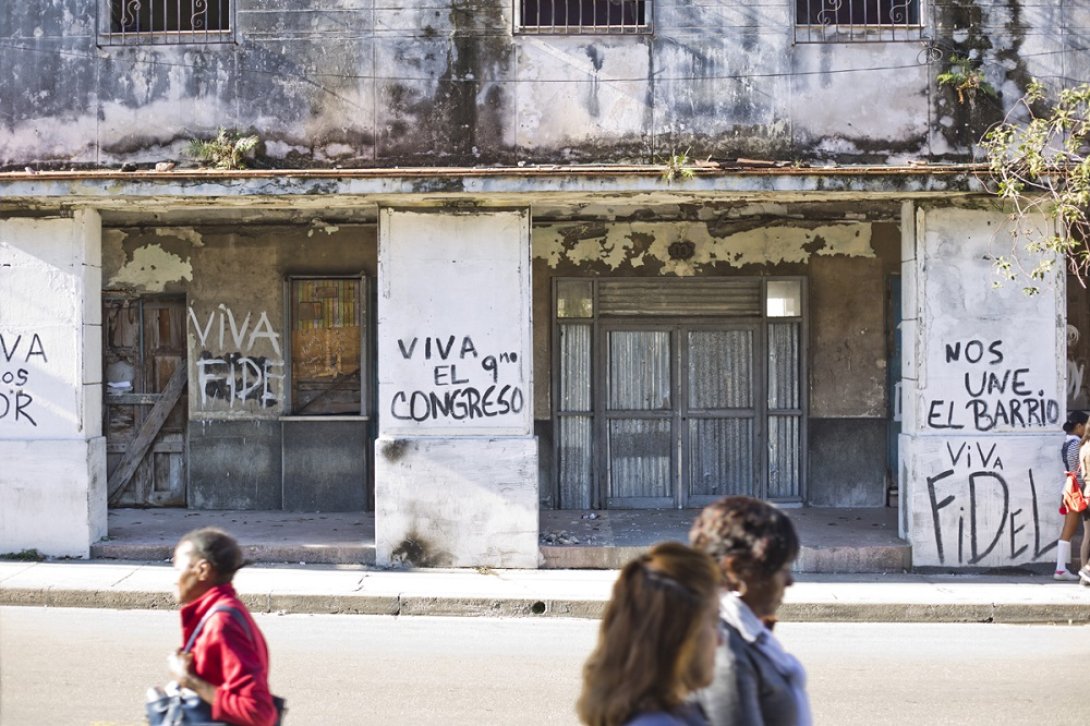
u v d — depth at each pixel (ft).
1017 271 34.68
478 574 34.58
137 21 37.24
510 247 35.45
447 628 29.78
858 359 44.50
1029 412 34.91
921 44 34.78
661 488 44.88
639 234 44.27
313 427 44.57
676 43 34.81
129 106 35.40
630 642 8.71
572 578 33.99
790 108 34.78
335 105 35.12
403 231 35.50
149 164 35.35
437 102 35.01
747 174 33.60
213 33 35.24
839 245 44.27
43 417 35.99
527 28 34.83
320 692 23.30
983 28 34.78
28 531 35.91
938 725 21.44
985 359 34.83
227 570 13.34
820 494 44.52
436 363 35.53
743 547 10.41
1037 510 34.73
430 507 35.29
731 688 9.75
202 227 44.86
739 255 44.32
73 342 35.86
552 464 44.60
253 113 35.24
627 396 44.75
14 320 35.94
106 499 37.55
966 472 34.78
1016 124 34.73
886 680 24.76
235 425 44.88
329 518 42.73
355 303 44.88
